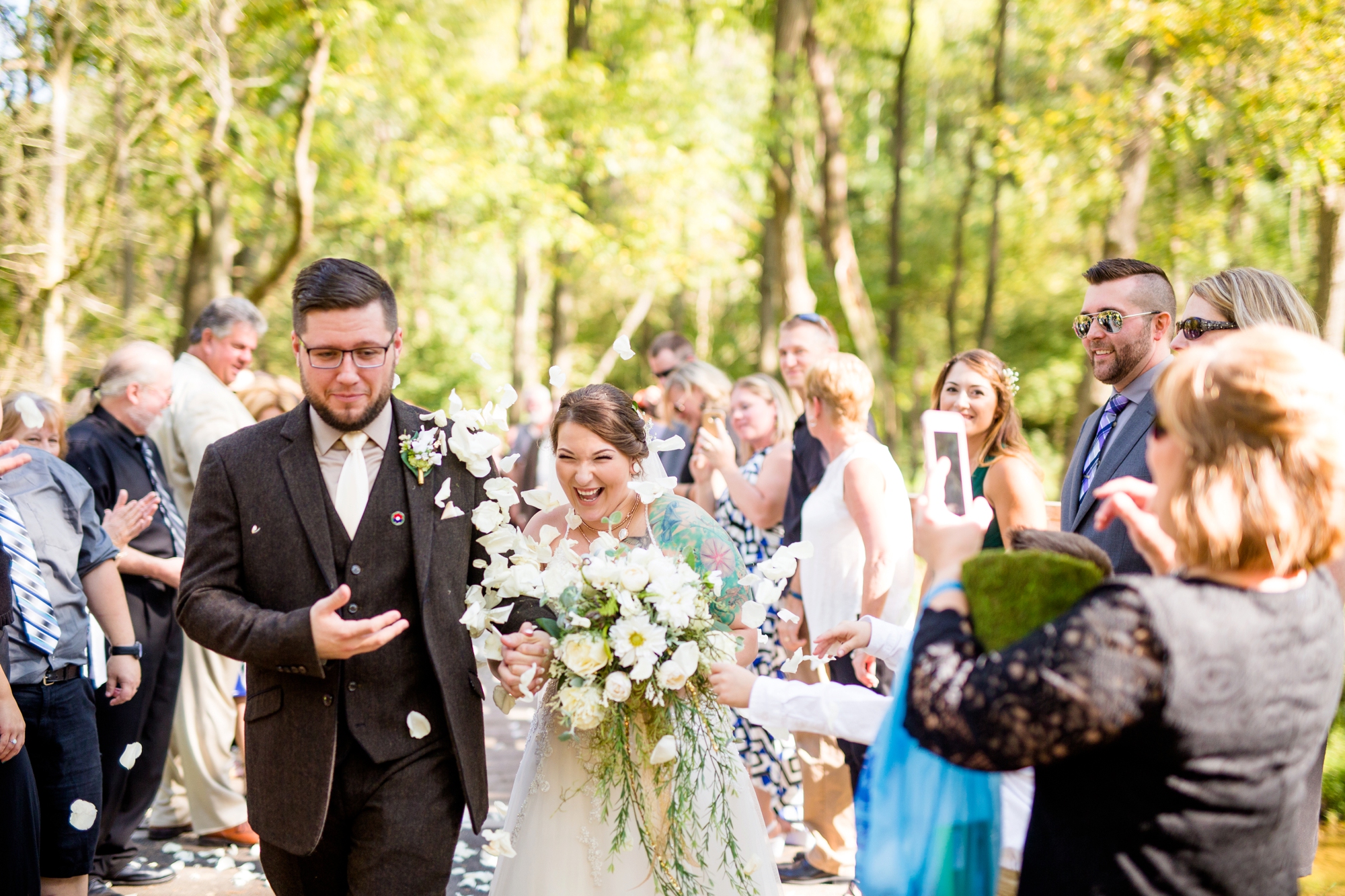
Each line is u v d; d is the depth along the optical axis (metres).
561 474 2.52
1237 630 1.38
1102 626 1.38
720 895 2.39
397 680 2.29
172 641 3.80
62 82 9.27
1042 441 22.45
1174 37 7.17
